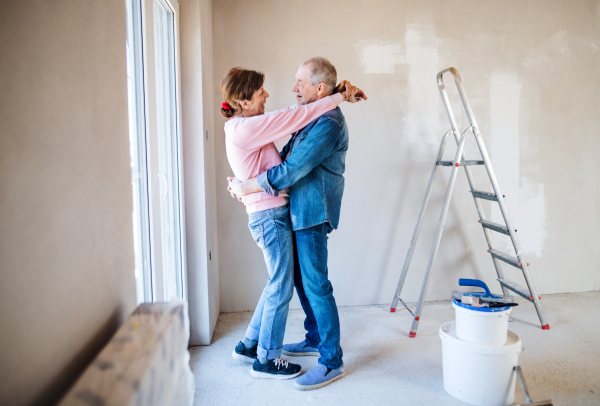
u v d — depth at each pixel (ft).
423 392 6.56
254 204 6.75
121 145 3.91
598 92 11.10
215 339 8.73
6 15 2.17
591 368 7.16
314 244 6.71
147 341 2.90
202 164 8.20
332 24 10.14
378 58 10.31
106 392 2.27
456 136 9.62
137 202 5.53
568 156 11.12
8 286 2.15
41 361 2.47
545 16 10.75
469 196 10.85
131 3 5.40
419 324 9.37
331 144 6.31
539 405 5.79
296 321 9.71
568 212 11.23
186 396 3.60
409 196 10.64
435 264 10.91
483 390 6.10
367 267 10.69
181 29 8.03
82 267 3.04
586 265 11.42
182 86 8.09
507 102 10.80
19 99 2.28
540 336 8.55
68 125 2.84
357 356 7.83
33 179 2.41
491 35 10.62
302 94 6.86
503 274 10.68
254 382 6.94
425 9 10.37
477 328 6.17
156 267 5.78
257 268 10.40
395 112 10.46
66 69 2.83
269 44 10.02
